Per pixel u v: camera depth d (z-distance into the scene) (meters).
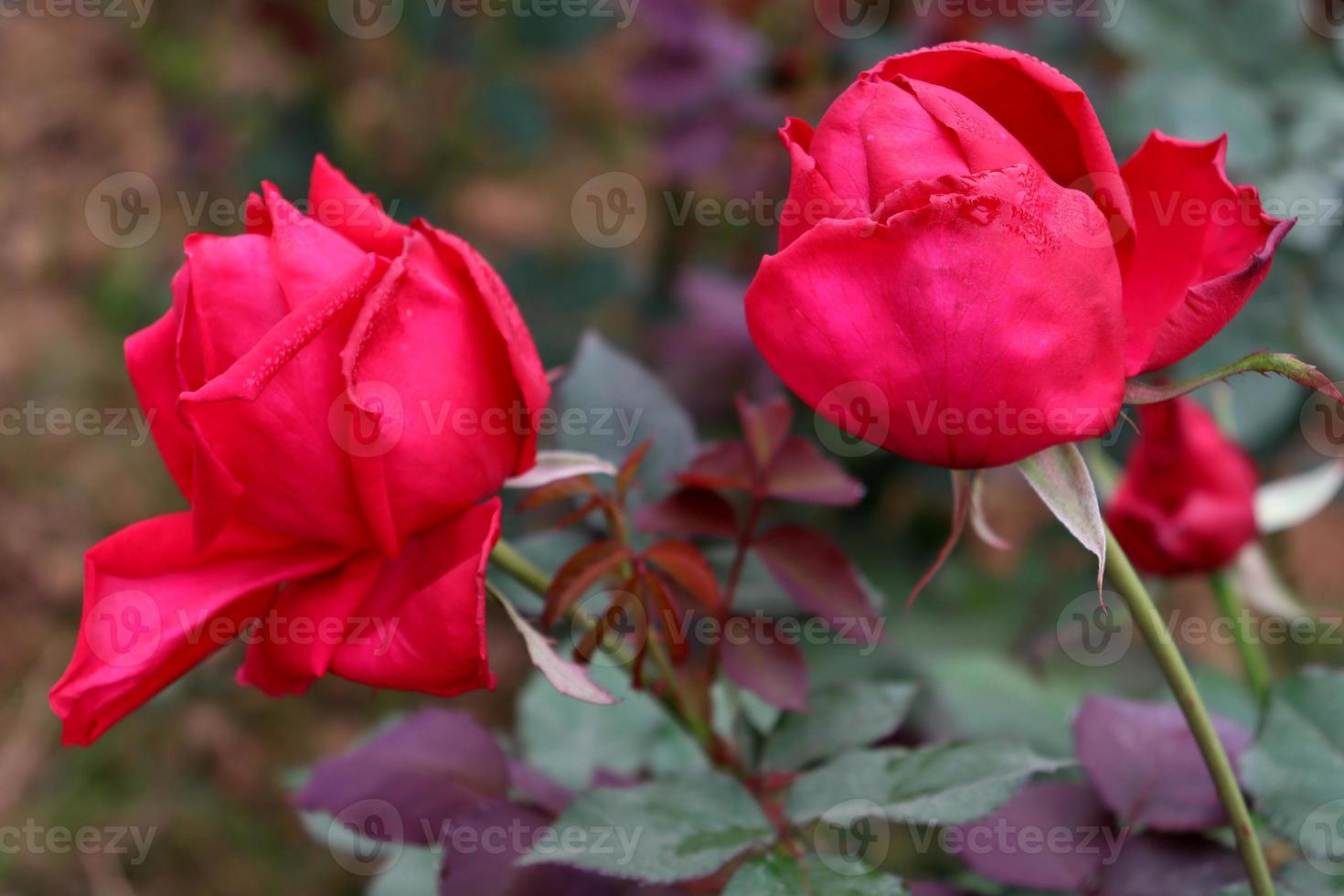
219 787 1.20
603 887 0.54
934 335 0.49
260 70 1.66
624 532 0.55
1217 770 0.51
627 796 0.52
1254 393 0.70
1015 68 0.50
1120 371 0.50
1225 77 0.71
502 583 0.58
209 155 1.48
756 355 0.91
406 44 1.27
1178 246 0.51
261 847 1.16
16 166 1.74
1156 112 0.70
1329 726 0.54
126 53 1.82
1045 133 0.51
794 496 0.56
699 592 0.54
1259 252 0.50
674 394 0.91
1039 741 0.69
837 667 0.76
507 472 0.53
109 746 1.21
